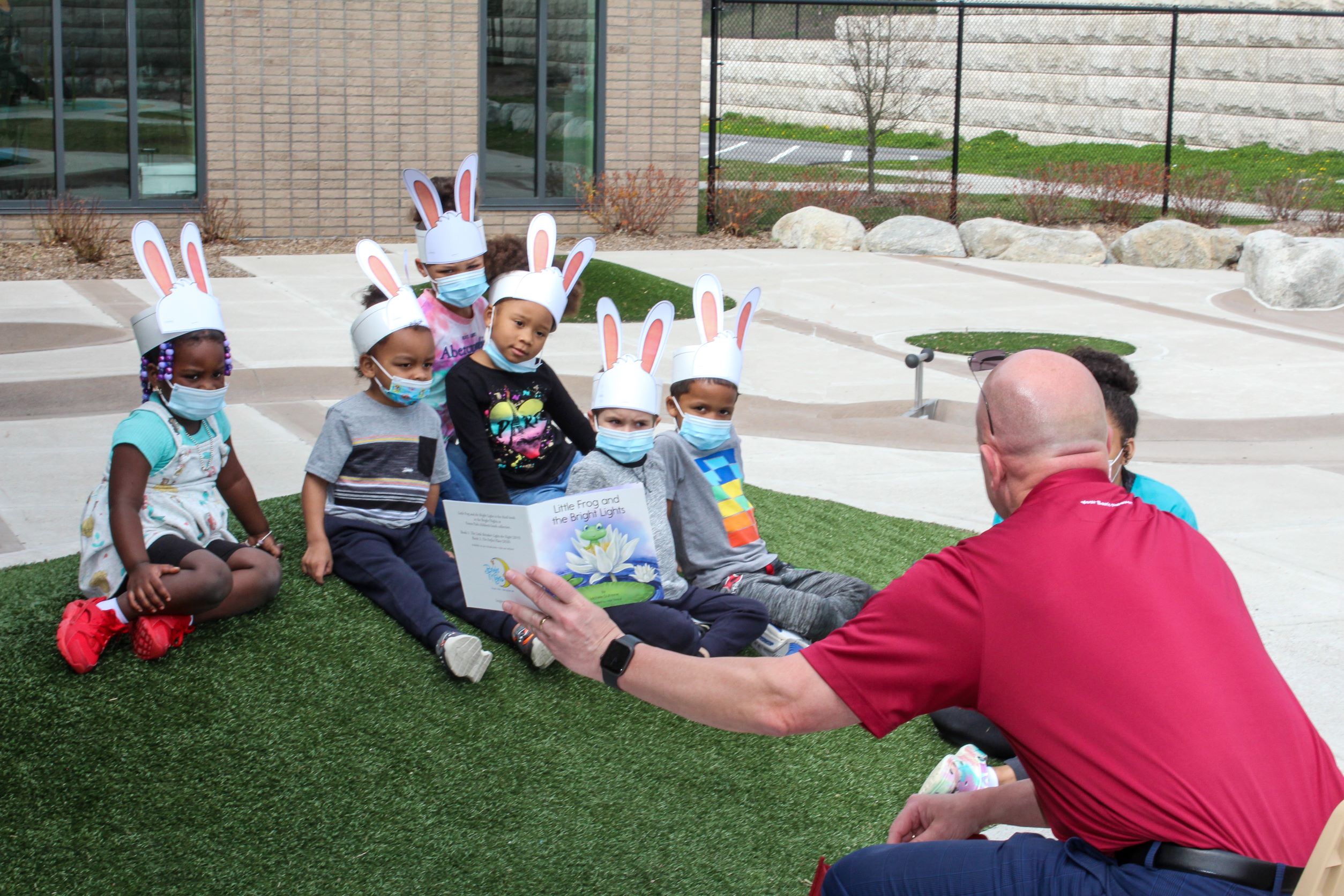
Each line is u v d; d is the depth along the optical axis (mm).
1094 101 27969
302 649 3916
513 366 4711
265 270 13523
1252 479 7117
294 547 4559
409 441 4336
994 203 20656
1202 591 2246
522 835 3348
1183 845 2074
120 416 7574
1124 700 2141
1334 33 24328
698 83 16766
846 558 5422
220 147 14859
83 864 3094
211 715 3604
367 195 15570
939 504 6535
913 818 2834
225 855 3174
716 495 4504
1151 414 8539
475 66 15633
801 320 11750
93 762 3393
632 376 4117
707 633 4066
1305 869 1994
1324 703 4363
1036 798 2598
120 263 13414
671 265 14648
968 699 2287
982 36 29516
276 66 14867
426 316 5012
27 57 14000
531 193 16438
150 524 3764
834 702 2301
